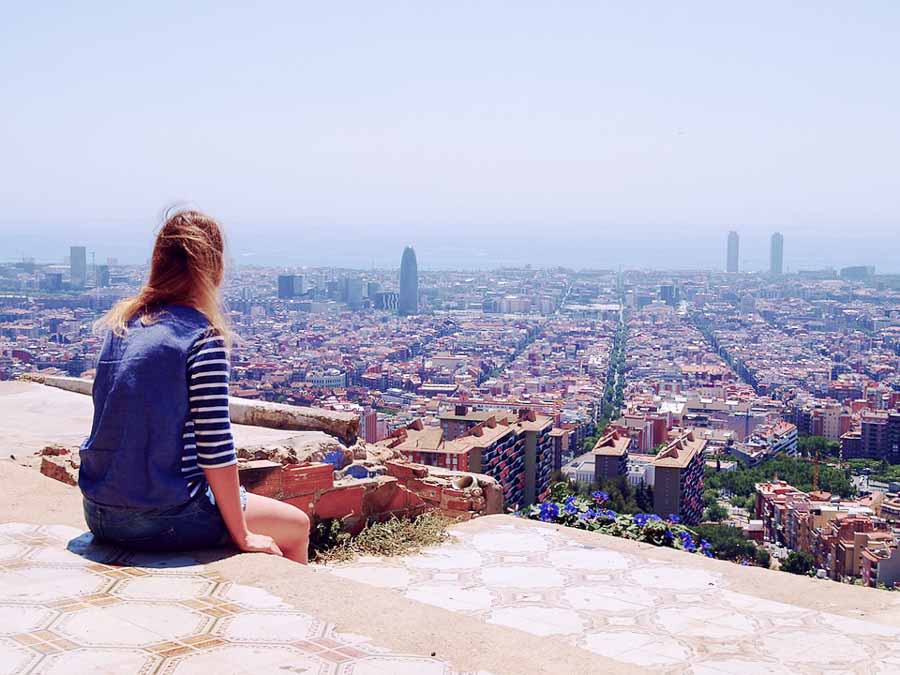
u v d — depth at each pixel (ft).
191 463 10.59
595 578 16.97
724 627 14.48
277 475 17.88
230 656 8.07
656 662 13.03
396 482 20.15
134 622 8.77
